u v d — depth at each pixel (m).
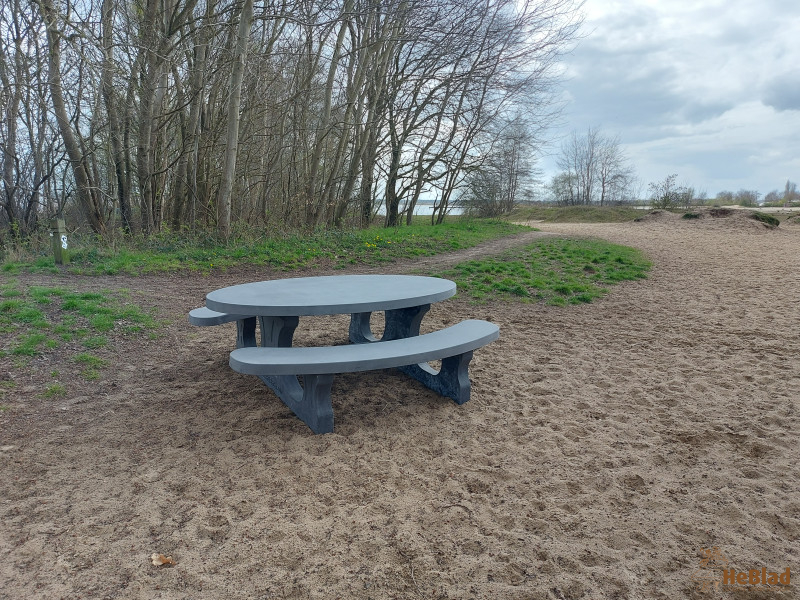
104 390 4.15
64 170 14.06
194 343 5.43
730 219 24.48
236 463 3.08
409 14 14.48
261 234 12.98
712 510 2.63
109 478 2.90
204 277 8.88
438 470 3.04
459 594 2.07
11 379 4.14
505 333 6.10
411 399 4.13
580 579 2.15
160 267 9.09
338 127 17.84
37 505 2.63
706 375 4.65
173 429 3.52
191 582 2.12
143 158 12.23
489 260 11.41
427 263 11.21
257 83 14.07
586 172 53.50
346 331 6.14
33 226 13.59
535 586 2.11
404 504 2.68
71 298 6.17
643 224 25.91
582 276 9.91
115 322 5.68
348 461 3.12
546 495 2.78
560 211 41.78
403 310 4.59
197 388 4.26
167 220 13.61
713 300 7.94
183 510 2.61
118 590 2.06
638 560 2.27
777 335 5.84
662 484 2.88
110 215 14.54
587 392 4.28
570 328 6.33
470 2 15.45
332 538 2.39
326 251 11.78
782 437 3.41
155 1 11.51
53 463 3.05
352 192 20.50
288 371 3.06
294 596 2.05
